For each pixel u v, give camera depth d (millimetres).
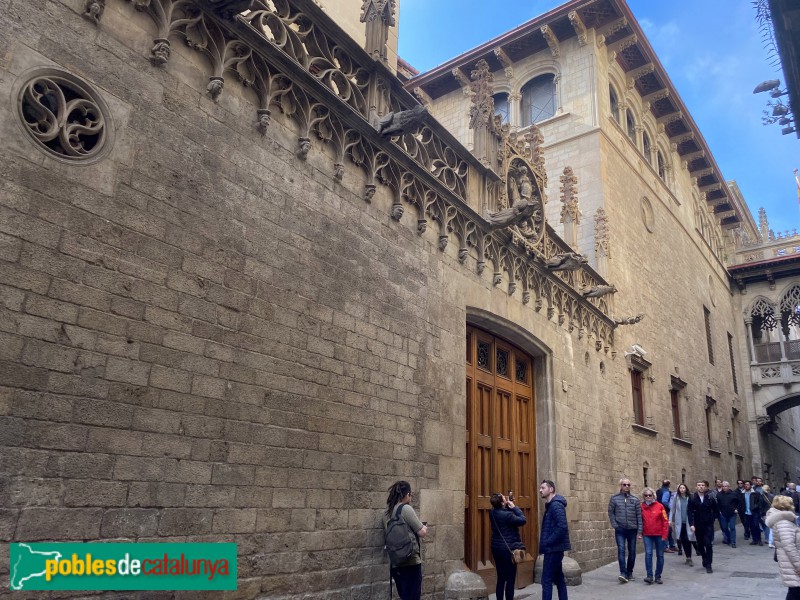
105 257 4520
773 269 30281
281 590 5387
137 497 4434
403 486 6457
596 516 12828
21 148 4164
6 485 3773
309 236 6375
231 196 5598
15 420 3861
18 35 4285
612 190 17875
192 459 4844
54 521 3965
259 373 5531
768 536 17938
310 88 6598
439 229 8703
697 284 25188
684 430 20281
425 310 8070
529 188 11586
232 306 5398
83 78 4625
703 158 26562
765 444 31594
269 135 6133
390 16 8102
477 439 9508
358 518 6348
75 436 4148
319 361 6199
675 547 15492
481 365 10148
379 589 6445
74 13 4664
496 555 7801
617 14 18766
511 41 20016
